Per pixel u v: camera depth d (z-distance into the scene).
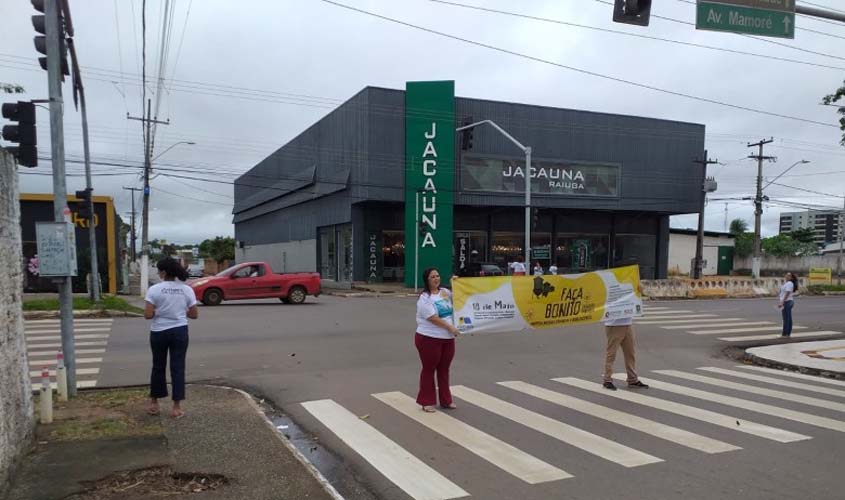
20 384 5.37
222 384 8.97
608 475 5.17
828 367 10.62
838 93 14.17
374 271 35.19
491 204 35.78
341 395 8.28
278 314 18.61
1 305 4.85
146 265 29.20
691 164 41.38
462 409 7.51
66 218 7.77
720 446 5.98
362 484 5.07
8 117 7.16
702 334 15.86
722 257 60.16
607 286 9.03
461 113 34.97
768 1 8.77
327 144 38.03
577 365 10.88
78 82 12.68
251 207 59.78
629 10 8.40
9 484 4.66
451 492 4.82
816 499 4.65
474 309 8.61
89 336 13.60
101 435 6.05
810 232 74.00
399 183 33.03
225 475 5.04
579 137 38.09
